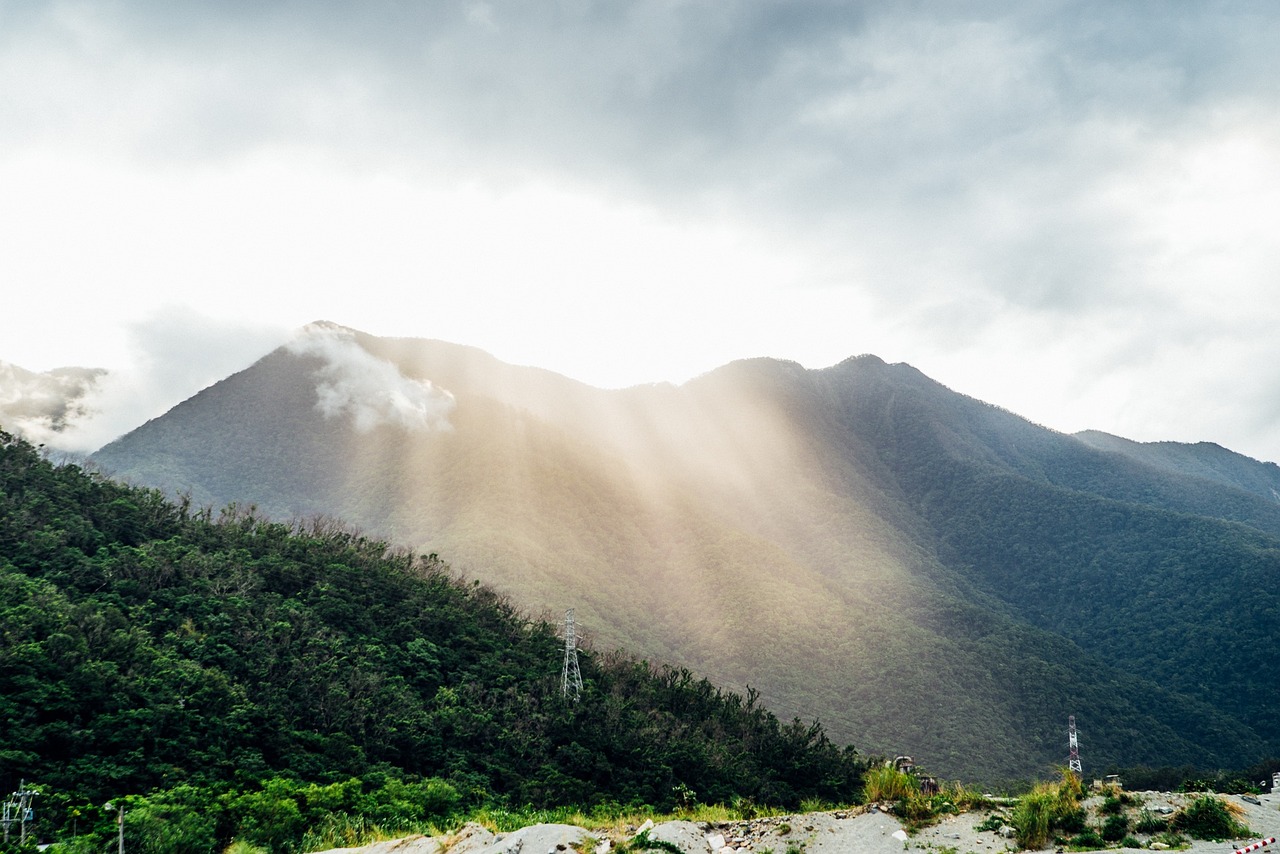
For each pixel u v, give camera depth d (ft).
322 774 191.72
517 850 63.62
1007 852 58.23
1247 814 60.59
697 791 232.12
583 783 222.48
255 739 200.34
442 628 313.12
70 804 157.38
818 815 69.00
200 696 204.03
